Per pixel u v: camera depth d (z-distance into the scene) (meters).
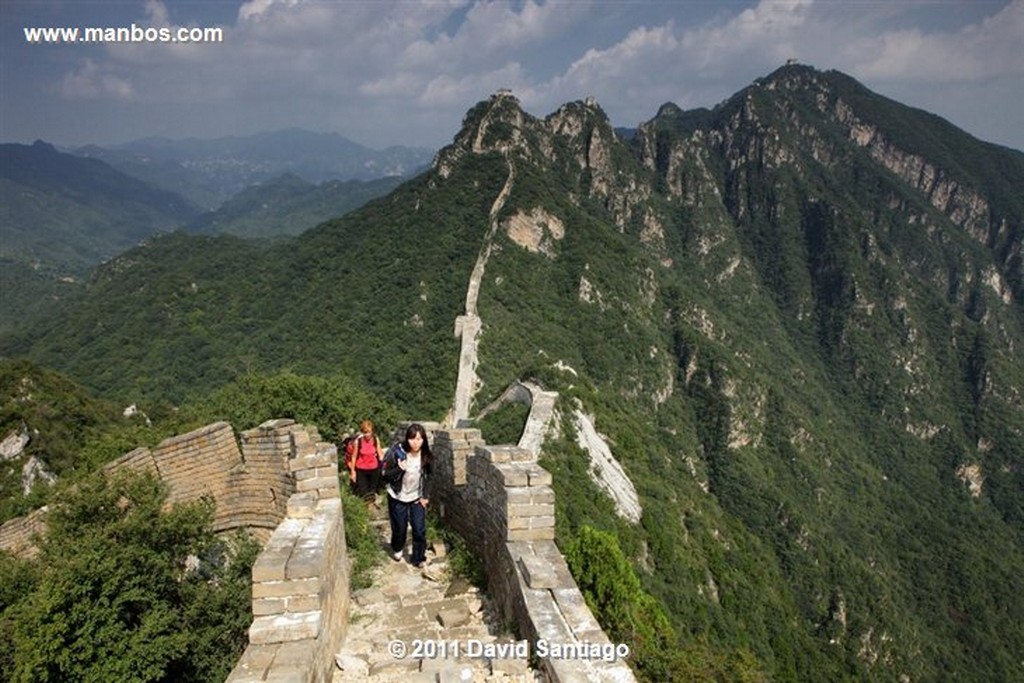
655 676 9.42
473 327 66.69
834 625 62.34
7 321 162.00
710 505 57.56
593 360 79.12
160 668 7.18
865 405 131.50
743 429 88.88
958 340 139.88
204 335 82.06
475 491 8.97
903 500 95.12
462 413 54.41
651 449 57.91
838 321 146.00
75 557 7.44
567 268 91.50
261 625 5.64
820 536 74.25
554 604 6.38
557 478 34.28
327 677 6.02
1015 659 71.69
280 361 72.06
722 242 158.38
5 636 7.11
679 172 172.50
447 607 7.91
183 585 8.30
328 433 16.77
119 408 42.19
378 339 70.88
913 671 61.69
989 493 114.44
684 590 35.59
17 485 30.45
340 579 7.21
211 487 11.12
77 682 6.84
